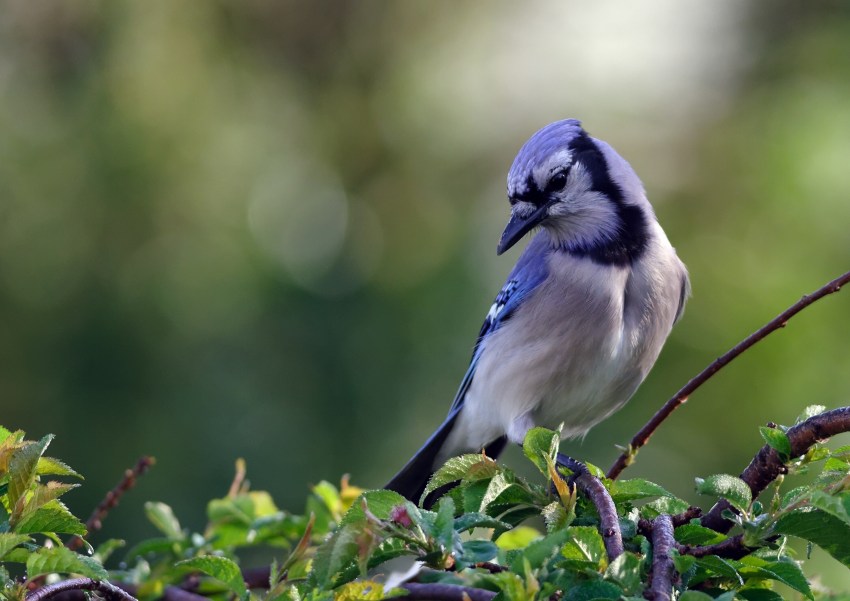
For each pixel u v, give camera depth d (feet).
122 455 38.19
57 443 38.42
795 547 28.58
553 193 24.38
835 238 39.34
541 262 24.59
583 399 24.61
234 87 45.06
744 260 40.04
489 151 46.50
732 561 12.50
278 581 13.42
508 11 48.62
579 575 11.50
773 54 45.70
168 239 41.45
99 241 40.91
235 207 42.65
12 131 42.16
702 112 45.11
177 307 40.16
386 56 47.60
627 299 24.23
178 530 19.95
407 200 45.50
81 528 12.55
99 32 43.65
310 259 42.93
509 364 24.48
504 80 47.70
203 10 45.01
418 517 11.76
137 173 41.63
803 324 37.58
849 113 41.63
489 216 44.93
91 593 13.28
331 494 19.43
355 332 40.75
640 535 12.84
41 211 41.16
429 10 47.83
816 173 40.32
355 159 46.37
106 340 39.63
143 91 43.06
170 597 17.75
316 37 47.06
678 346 37.86
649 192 43.01
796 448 13.66
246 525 19.71
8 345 39.32
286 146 45.57
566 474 14.48
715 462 37.14
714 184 42.39
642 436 17.83
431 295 41.16
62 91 43.37
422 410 39.58
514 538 17.72
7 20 43.88
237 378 39.40
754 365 37.42
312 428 39.09
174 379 39.24
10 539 11.56
